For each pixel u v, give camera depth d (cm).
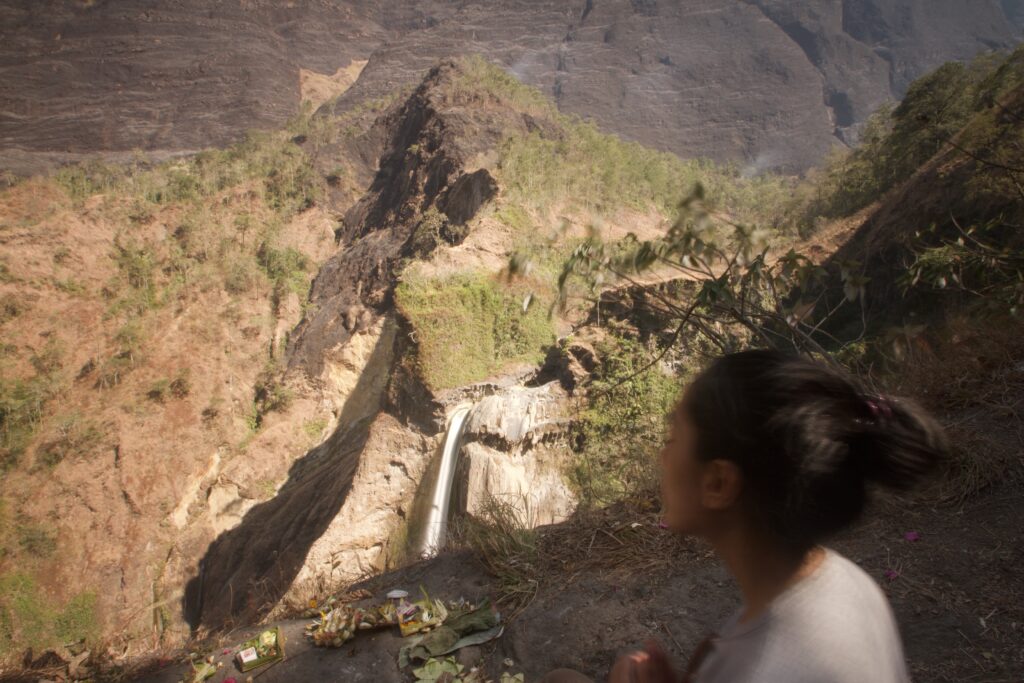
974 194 2355
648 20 17425
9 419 5066
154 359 5678
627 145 8769
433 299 3472
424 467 3222
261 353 5912
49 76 15325
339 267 6525
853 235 3186
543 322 3344
